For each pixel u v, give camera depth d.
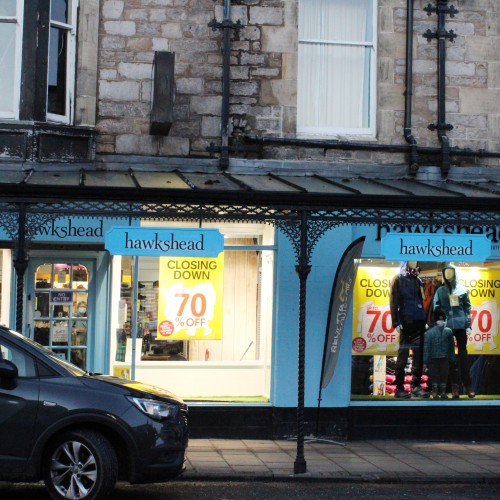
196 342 12.87
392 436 12.91
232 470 10.41
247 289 12.96
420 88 13.43
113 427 8.23
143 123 12.73
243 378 12.95
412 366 13.13
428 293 13.25
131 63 12.76
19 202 10.05
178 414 8.72
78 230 12.23
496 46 13.59
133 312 12.73
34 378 8.34
